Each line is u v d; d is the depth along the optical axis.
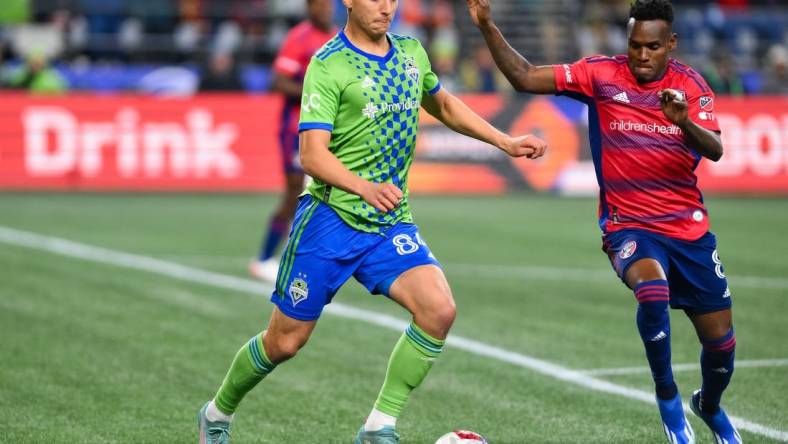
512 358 24.20
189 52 71.06
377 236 16.23
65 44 68.88
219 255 38.88
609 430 18.84
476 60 72.56
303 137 15.59
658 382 16.61
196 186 59.28
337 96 15.69
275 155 60.00
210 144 59.44
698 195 17.30
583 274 35.78
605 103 17.33
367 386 21.83
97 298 30.72
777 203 57.47
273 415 19.75
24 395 20.81
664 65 16.91
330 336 26.39
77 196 56.44
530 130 61.38
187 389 21.45
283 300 16.36
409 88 16.19
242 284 33.31
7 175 58.03
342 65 15.76
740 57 79.69
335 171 15.27
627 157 17.16
